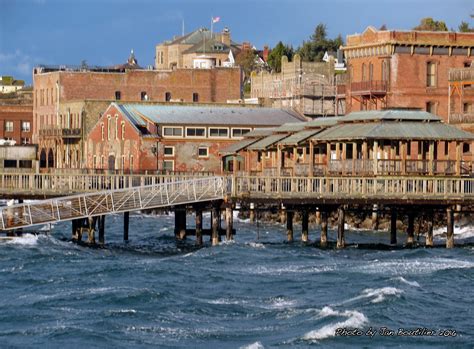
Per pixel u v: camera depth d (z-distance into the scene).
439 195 176.00
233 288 137.00
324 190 186.50
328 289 135.62
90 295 131.50
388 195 175.00
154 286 138.00
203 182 178.50
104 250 178.38
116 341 110.81
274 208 178.88
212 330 114.75
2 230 179.88
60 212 177.12
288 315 120.44
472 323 119.12
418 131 189.88
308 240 194.62
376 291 131.38
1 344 110.06
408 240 185.62
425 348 108.75
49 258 164.38
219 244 178.00
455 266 154.12
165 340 111.00
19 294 134.38
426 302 128.50
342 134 194.75
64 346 109.38
